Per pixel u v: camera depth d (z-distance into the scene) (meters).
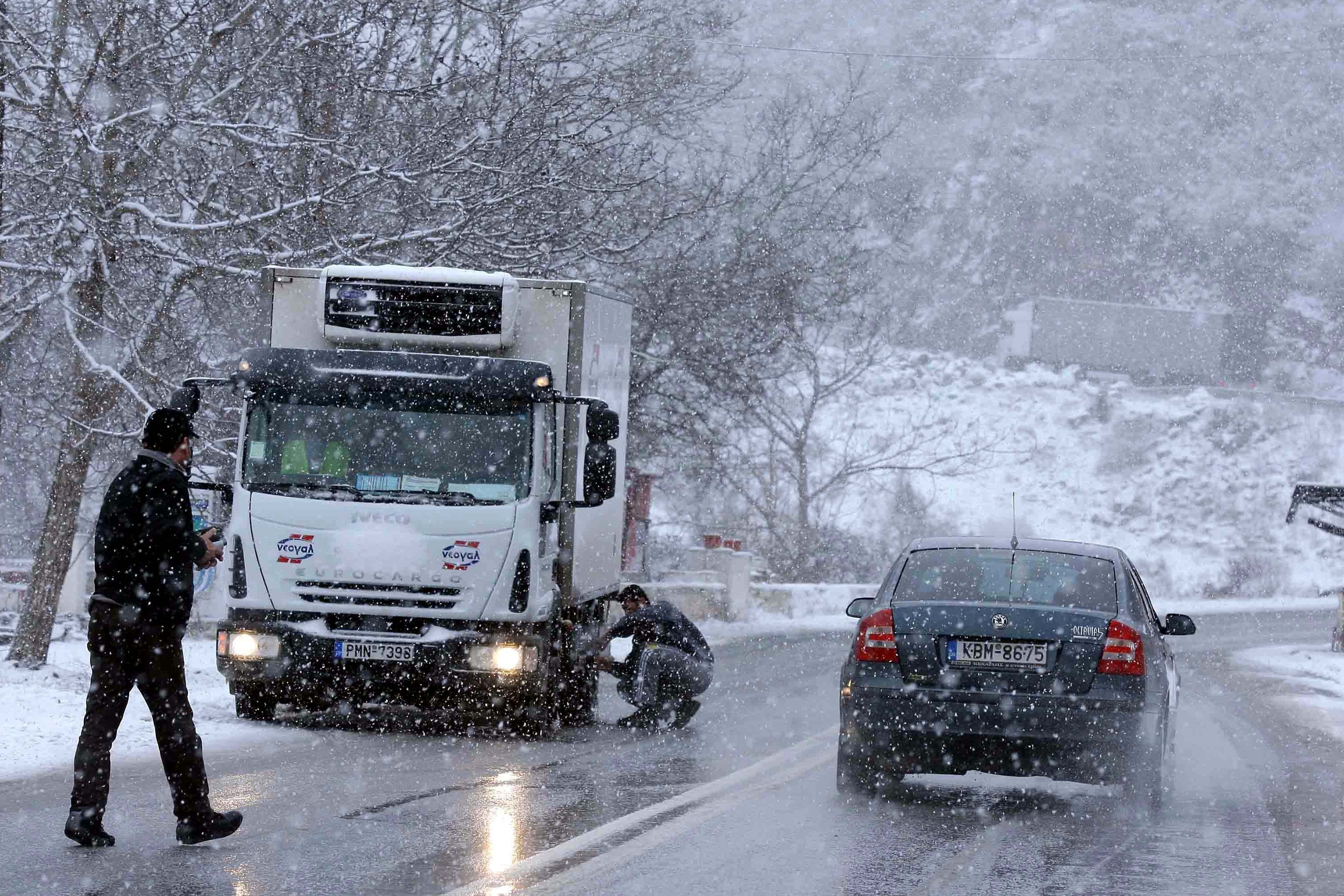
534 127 57.88
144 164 49.12
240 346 58.72
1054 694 27.69
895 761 28.25
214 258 50.12
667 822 25.42
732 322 85.44
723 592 100.25
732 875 21.17
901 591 29.42
